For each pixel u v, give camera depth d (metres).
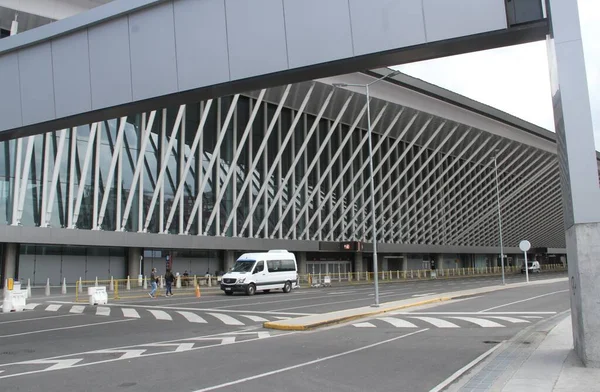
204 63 13.66
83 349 12.26
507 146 66.19
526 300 25.36
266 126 46.66
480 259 84.62
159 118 41.50
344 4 12.28
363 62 12.37
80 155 37.31
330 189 51.91
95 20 14.88
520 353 10.84
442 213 66.56
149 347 12.52
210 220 43.03
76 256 38.38
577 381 7.80
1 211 34.03
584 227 8.97
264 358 10.91
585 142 9.10
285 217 49.69
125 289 36.84
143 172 40.28
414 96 50.47
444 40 11.25
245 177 46.41
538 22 10.45
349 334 14.70
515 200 77.94
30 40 15.80
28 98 15.99
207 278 42.72
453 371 9.41
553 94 10.23
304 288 39.44
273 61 12.94
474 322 16.86
